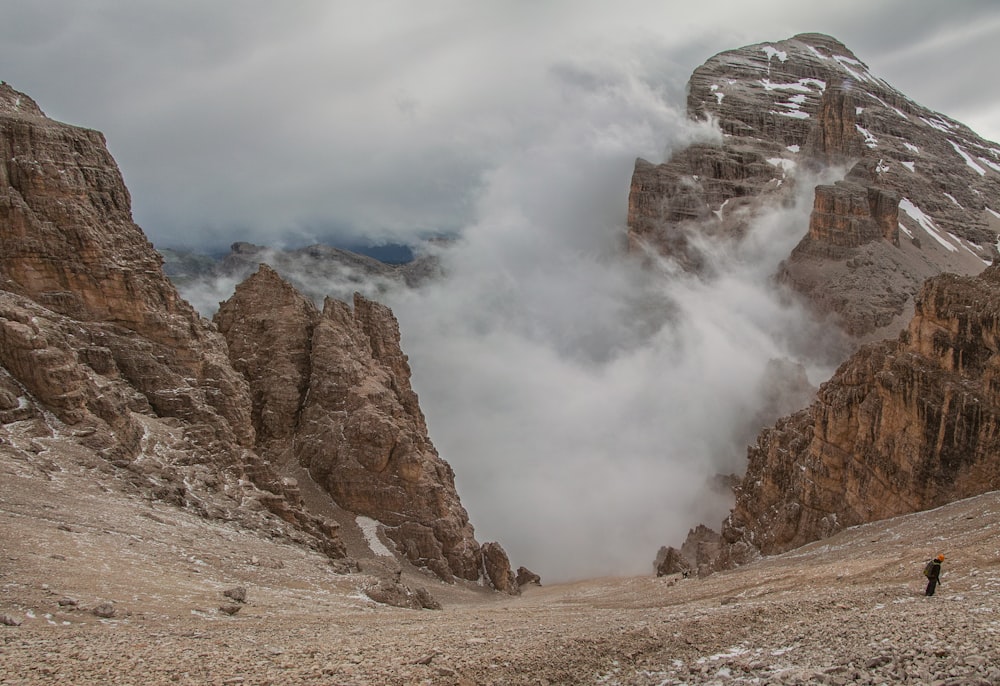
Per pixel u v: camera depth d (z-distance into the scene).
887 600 38.53
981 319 83.00
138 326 95.94
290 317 140.50
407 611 59.56
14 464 63.47
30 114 100.88
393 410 134.50
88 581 43.62
